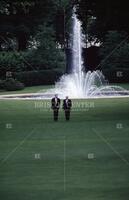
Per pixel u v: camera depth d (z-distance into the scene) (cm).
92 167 2523
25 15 9788
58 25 10450
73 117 4881
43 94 7362
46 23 10069
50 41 9350
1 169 2497
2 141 3478
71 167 2525
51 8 10000
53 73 9300
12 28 9794
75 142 3381
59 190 2067
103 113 5109
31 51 9300
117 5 5094
